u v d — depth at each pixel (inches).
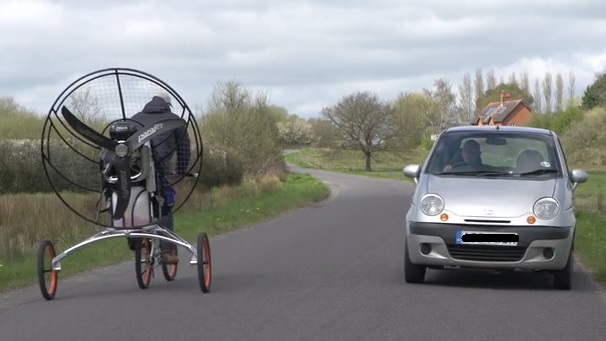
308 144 4239.7
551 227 396.2
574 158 2815.0
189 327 324.5
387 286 421.1
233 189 1282.0
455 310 355.3
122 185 381.4
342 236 698.2
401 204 1178.6
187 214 905.5
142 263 419.2
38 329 327.6
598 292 406.9
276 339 302.0
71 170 405.4
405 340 300.2
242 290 413.1
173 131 393.7
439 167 446.0
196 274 477.7
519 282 438.9
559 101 4345.5
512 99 4128.9
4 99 1557.6
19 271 490.0
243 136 1884.8
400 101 4200.3
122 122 381.1
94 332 319.3
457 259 401.7
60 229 681.6
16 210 736.3
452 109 4313.5
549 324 328.5
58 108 387.2
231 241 677.3
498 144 452.1
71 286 444.8
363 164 3651.6
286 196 1296.8
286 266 507.2
